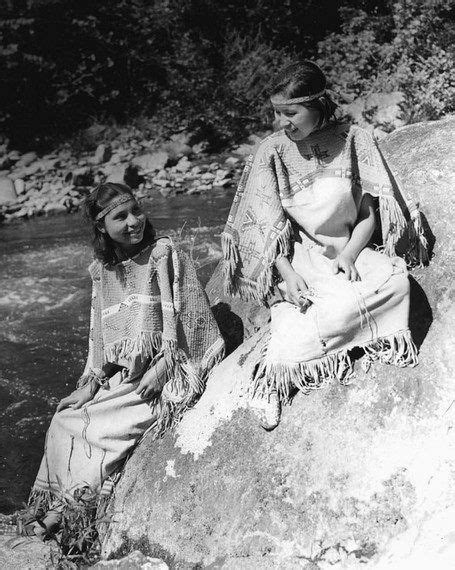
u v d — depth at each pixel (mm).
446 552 2805
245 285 3674
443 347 3264
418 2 12703
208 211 9305
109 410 3799
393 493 2998
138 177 11109
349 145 3434
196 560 3234
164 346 3650
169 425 3682
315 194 3447
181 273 3705
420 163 3893
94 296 3883
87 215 3680
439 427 3078
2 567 3439
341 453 3146
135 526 3482
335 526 3020
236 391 3525
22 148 13188
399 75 12141
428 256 3572
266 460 3271
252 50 14070
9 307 6973
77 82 13844
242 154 12023
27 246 8773
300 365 3285
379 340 3270
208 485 3357
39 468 4348
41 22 13930
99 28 14258
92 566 3365
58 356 5977
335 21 14859
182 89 13117
